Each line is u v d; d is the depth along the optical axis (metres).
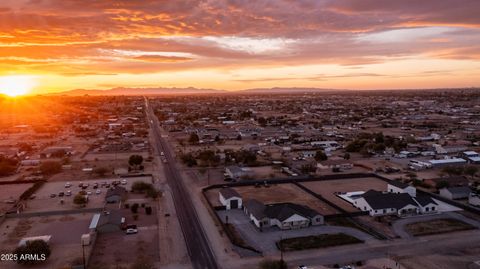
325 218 78.38
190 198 93.50
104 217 75.44
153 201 90.69
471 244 66.25
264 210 77.44
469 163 131.00
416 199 84.50
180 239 68.69
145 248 64.69
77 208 84.81
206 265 58.84
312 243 66.25
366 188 101.88
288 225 73.19
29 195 94.00
